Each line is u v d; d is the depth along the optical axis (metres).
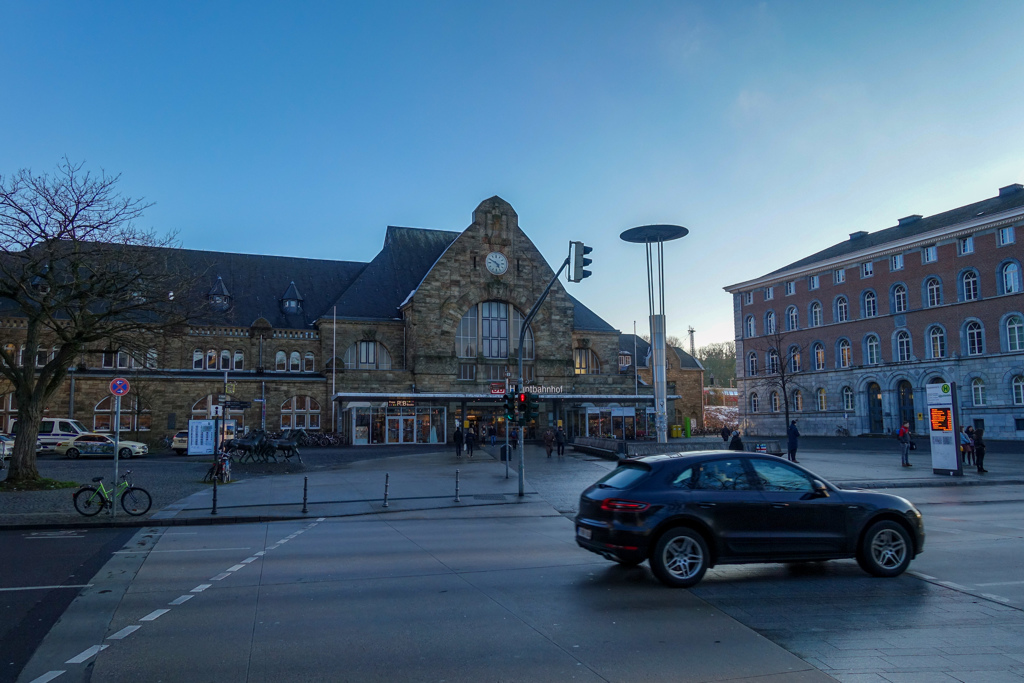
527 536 14.52
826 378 67.38
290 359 54.75
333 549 12.93
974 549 12.24
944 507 19.08
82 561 11.91
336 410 51.38
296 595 9.25
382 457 38.06
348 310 55.62
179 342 51.69
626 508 9.50
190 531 15.73
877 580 9.88
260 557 12.14
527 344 57.12
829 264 67.06
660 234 37.97
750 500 9.70
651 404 58.62
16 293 22.97
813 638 7.20
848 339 65.62
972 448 33.44
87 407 46.81
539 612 8.27
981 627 7.58
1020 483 26.17
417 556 12.09
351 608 8.54
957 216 59.97
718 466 9.95
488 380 55.06
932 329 58.19
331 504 20.25
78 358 46.88
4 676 6.29
